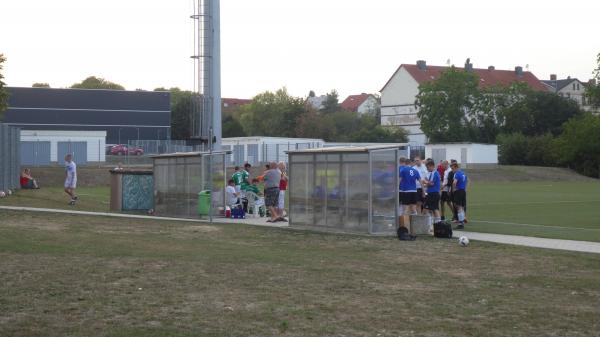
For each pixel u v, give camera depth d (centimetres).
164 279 1323
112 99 9850
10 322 968
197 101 4431
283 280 1341
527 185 6431
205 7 4381
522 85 10694
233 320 1007
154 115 10062
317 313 1062
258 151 7538
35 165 6994
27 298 1125
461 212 2436
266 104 12512
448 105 10431
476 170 7969
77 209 3081
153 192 3044
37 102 9462
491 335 948
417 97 10706
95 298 1138
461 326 995
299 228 2380
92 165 7306
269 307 1097
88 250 1709
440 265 1591
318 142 7694
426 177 2358
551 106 10394
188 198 2831
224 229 2323
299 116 11625
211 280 1323
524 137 9150
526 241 2034
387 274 1447
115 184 3059
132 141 8875
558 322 1030
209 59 4394
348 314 1059
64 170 6256
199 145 5372
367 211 2194
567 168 8575
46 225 2281
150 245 1859
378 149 2181
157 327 955
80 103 9681
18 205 3009
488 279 1407
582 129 8112
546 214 3130
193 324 978
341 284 1313
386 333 949
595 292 1277
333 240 2061
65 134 7581
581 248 1883
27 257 1557
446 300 1180
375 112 13762
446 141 10456
